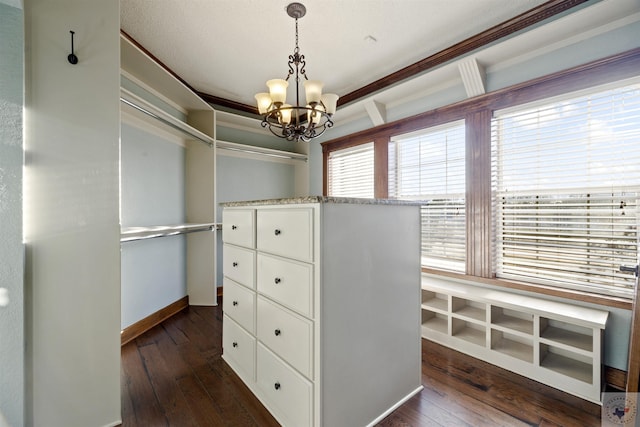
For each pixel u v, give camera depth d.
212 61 2.66
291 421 1.36
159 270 2.79
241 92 3.39
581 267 1.89
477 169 2.35
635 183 1.68
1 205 1.15
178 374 1.88
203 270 3.26
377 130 3.19
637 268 1.41
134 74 2.35
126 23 2.10
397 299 1.58
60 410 1.29
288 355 1.38
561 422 1.44
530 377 1.82
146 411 1.53
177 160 3.08
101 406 1.40
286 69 2.83
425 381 1.81
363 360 1.39
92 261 1.37
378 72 2.92
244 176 3.88
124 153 2.35
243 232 1.76
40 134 1.24
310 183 4.17
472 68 2.26
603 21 1.74
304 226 1.26
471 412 1.52
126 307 2.38
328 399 1.24
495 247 2.30
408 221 1.66
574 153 1.90
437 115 2.64
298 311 1.30
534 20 2.03
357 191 3.50
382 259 1.49
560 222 1.96
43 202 1.25
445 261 2.63
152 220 2.68
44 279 1.25
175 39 2.31
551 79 1.96
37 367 1.24
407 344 1.64
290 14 2.01
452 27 2.19
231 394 1.68
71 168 1.31
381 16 2.05
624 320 1.68
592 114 1.83
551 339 1.79
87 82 1.35
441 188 2.66
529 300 1.96
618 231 1.74
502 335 2.20
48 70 1.25
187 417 1.49
